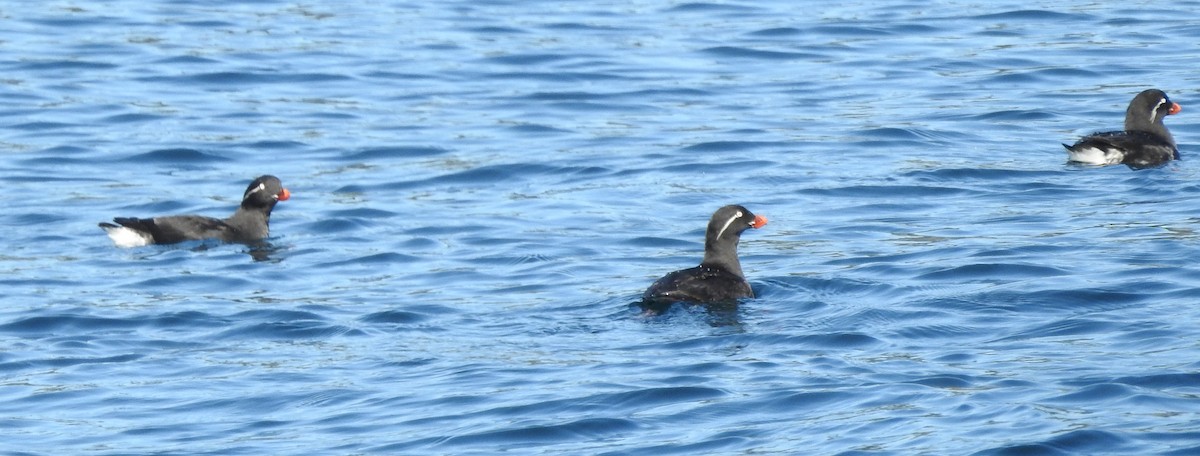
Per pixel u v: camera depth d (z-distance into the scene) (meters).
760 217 18.78
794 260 20.39
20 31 36.56
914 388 14.71
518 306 18.42
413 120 29.81
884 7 38.88
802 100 30.80
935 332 16.78
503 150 27.59
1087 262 19.52
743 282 18.42
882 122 28.80
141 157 27.52
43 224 23.45
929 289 18.55
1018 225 21.91
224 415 14.74
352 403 14.95
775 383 15.04
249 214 22.75
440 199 24.69
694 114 29.97
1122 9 38.06
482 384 15.33
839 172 25.55
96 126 29.47
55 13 38.41
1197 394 14.15
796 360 15.83
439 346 16.81
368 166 26.89
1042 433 13.13
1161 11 37.78
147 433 14.27
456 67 33.69
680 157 26.84
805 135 28.08
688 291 18.03
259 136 28.77
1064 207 22.92
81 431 14.35
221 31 36.84
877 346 16.31
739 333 16.88
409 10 39.09
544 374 15.59
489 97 31.47
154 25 37.34
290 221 23.53
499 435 13.84
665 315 17.67
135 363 16.50
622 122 29.50
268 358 16.56
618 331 17.16
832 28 36.66
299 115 30.22
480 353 16.45
